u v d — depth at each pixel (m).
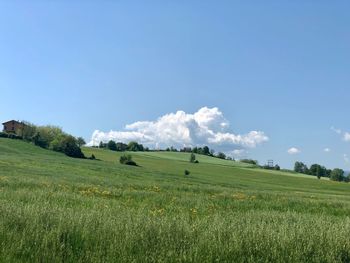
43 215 8.38
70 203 14.32
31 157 82.25
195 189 30.36
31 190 18.80
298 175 153.38
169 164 138.50
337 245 7.50
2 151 92.94
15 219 7.95
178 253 6.62
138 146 195.00
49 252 6.26
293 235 7.91
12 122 155.12
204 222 9.20
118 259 6.20
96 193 20.78
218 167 146.00
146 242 6.95
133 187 28.86
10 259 5.98
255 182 103.50
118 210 11.60
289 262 6.72
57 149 117.56
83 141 168.88
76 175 43.69
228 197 23.28
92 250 6.58
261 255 6.94
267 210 16.44
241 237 7.56
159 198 19.47
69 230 7.34
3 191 16.41
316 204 21.55
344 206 21.48
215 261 6.53
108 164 90.19
